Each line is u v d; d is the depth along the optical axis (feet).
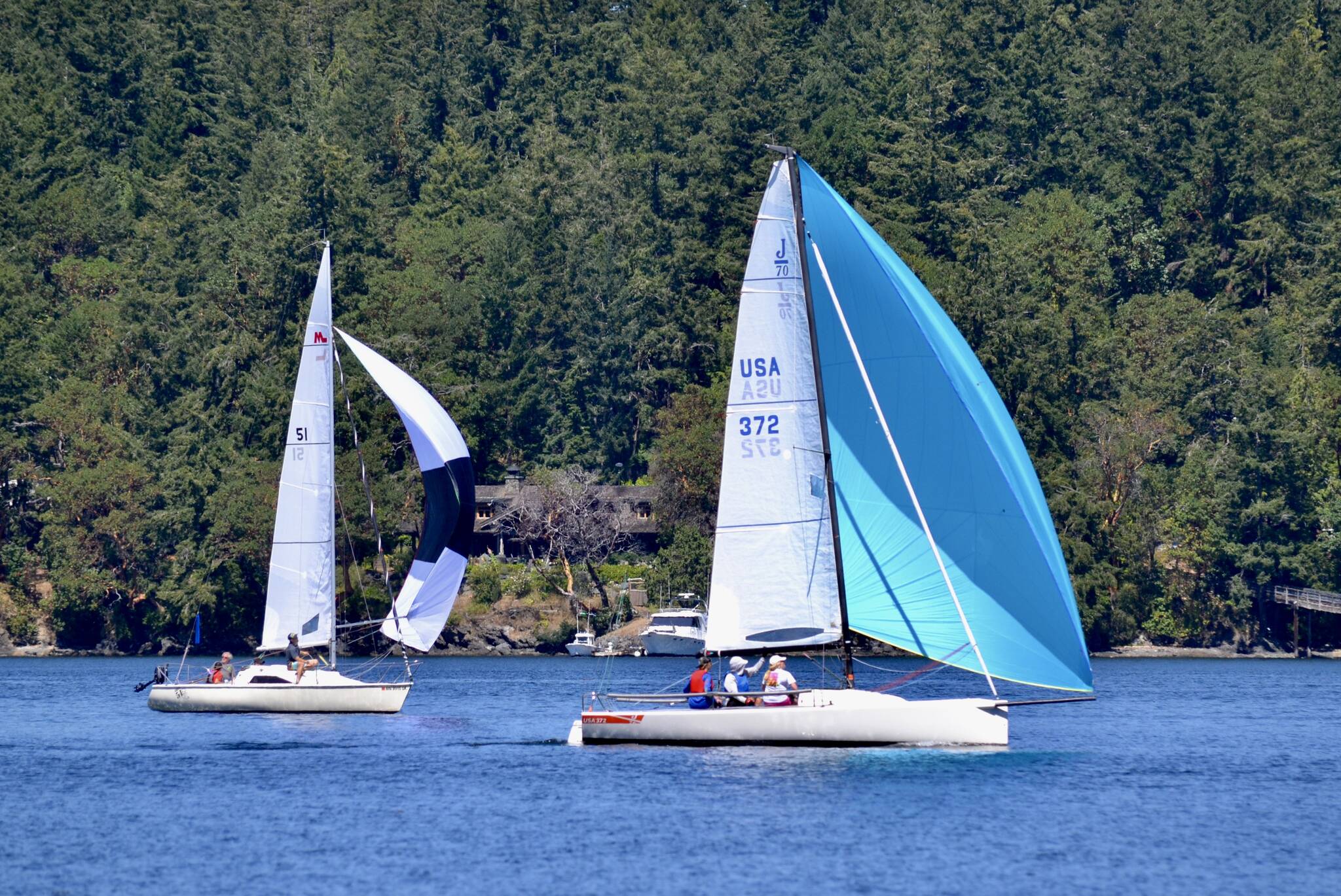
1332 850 485.56
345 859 476.13
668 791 563.07
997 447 597.52
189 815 540.52
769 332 597.52
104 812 549.13
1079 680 598.75
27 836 510.99
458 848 487.61
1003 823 516.73
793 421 597.93
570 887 443.32
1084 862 469.16
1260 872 460.55
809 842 489.67
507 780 597.11
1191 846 490.08
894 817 521.65
